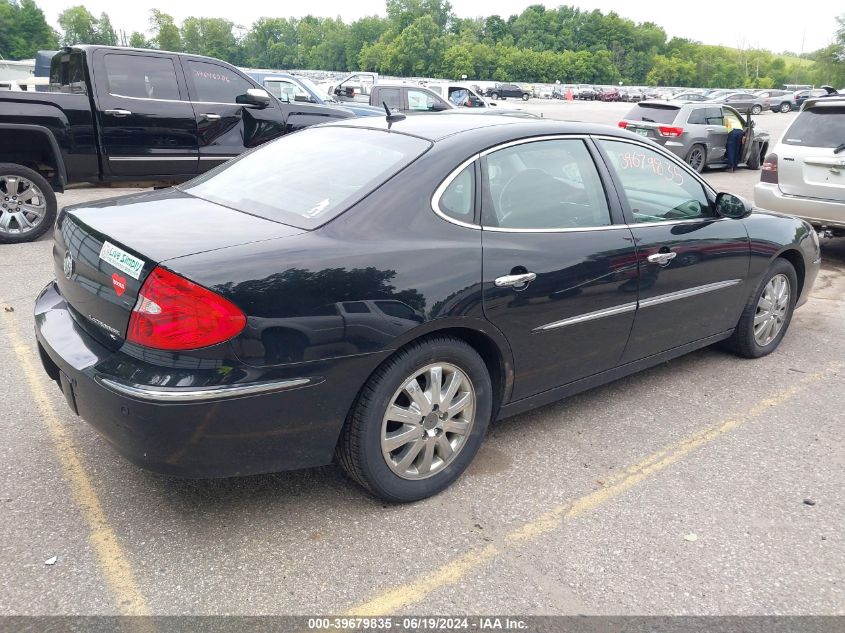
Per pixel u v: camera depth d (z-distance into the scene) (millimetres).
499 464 3453
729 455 3631
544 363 3422
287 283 2549
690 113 15430
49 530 2803
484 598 2531
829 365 4922
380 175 3025
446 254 2924
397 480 2992
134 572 2588
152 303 2447
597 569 2709
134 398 2420
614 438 3766
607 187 3674
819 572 2744
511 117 3721
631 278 3658
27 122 7129
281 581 2572
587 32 147000
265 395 2529
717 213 4301
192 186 3559
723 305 4426
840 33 87688
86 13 135625
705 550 2850
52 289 3393
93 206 3203
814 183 7480
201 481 3191
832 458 3639
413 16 142625
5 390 4012
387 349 2750
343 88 17734
